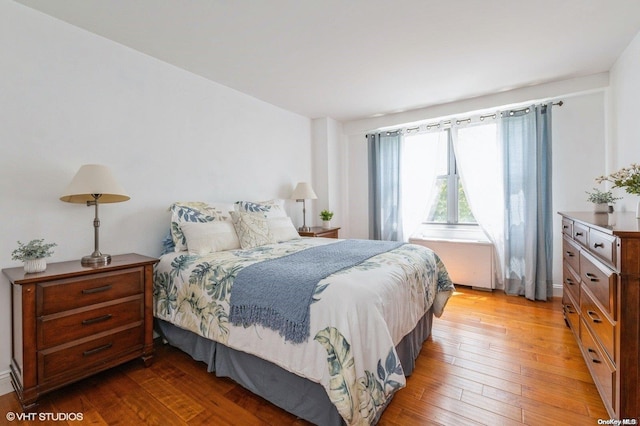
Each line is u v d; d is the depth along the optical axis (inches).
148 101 97.3
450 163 156.9
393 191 165.2
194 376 74.5
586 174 122.1
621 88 101.2
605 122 117.8
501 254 139.9
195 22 79.0
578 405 61.5
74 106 80.7
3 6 69.1
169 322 85.0
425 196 158.6
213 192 118.2
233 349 69.4
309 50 94.5
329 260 76.7
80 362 66.7
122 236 91.3
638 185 67.9
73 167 80.6
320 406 55.2
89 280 68.4
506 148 133.4
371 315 54.1
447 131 157.0
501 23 80.9
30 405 60.2
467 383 69.9
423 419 58.2
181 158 107.0
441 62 103.4
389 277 66.5
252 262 75.9
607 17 78.6
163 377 74.1
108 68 87.5
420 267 84.3
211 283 72.8
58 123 77.8
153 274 84.0
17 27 70.9
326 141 169.8
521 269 133.2
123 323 74.3
